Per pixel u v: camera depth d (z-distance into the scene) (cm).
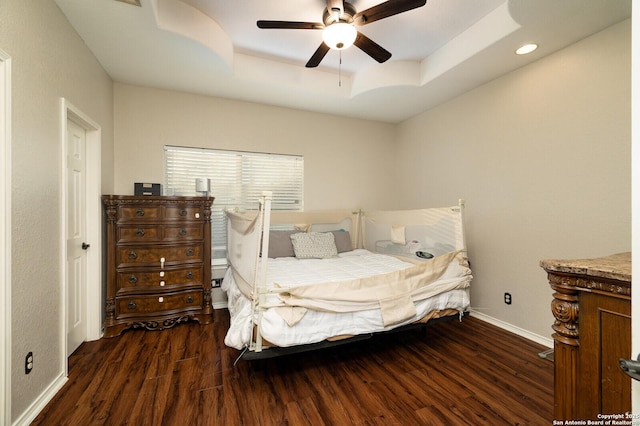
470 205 315
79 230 234
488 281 294
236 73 285
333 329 187
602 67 208
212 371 202
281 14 229
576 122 223
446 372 203
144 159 310
